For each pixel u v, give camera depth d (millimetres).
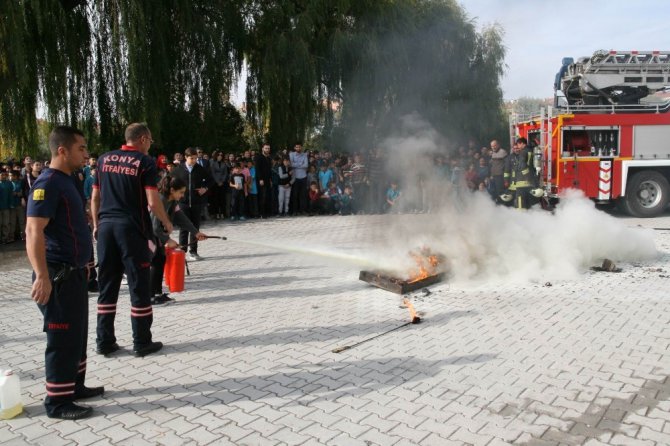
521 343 4402
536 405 3355
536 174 11977
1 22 12211
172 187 5629
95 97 14414
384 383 3707
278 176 14102
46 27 13047
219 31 15977
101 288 4348
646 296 5664
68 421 3270
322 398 3504
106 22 13922
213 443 2988
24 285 6969
